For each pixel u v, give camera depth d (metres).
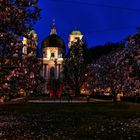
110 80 76.88
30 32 20.06
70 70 111.12
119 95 95.62
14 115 41.12
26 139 19.98
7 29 18.73
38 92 21.55
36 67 19.95
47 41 195.75
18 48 18.94
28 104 63.84
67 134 22.67
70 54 112.00
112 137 21.38
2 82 18.45
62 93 123.31
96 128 26.67
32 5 19.14
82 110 52.72
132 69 48.09
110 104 66.56
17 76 18.75
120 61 68.44
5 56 18.77
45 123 31.09
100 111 50.16
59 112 48.00
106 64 81.62
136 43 46.38
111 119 36.06
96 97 111.25
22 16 18.69
